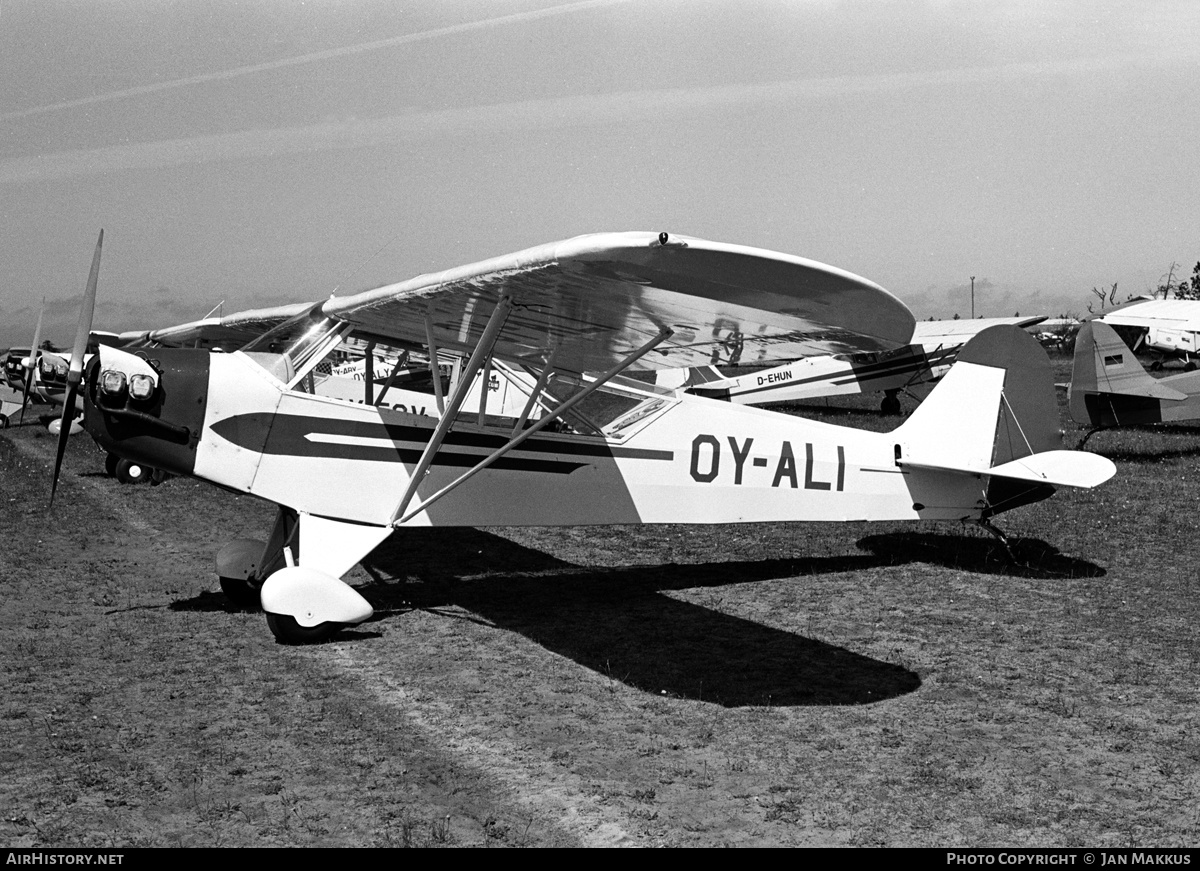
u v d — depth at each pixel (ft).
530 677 16.37
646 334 18.63
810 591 22.65
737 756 13.14
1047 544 27.68
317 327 20.95
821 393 69.41
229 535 28.55
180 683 15.79
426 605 21.21
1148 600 21.63
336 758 12.85
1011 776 12.55
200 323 41.14
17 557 25.17
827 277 13.30
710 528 30.76
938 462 25.32
